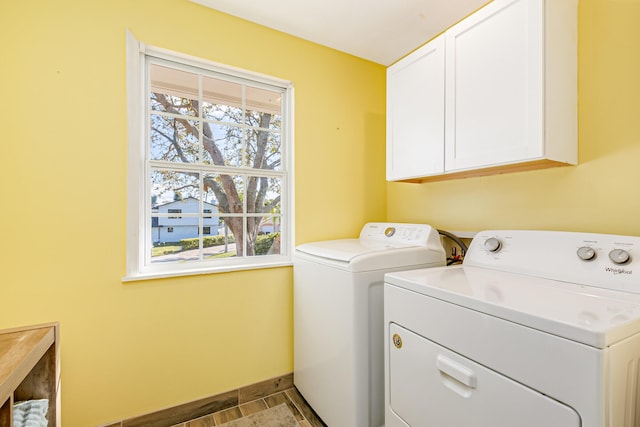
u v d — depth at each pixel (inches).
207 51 65.0
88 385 53.9
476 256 54.1
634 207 43.5
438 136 59.4
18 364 28.0
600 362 23.0
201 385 64.0
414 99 65.3
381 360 53.7
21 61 49.4
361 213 87.0
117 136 56.3
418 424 39.8
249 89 74.3
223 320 66.4
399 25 71.6
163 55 62.5
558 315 26.9
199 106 67.6
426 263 60.4
